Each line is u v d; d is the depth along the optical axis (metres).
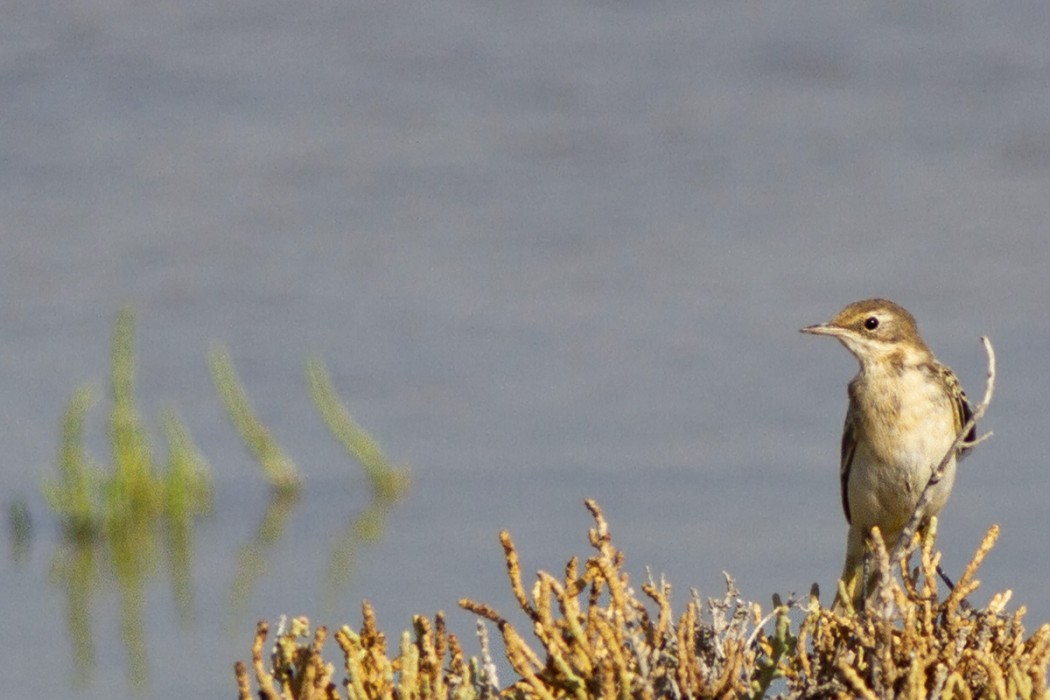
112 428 17.11
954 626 6.82
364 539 15.66
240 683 6.58
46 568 15.93
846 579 9.17
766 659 6.98
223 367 17.95
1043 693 6.54
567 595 6.61
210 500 17.16
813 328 9.44
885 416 9.21
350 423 17.17
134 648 13.83
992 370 6.99
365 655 6.75
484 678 6.80
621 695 6.50
